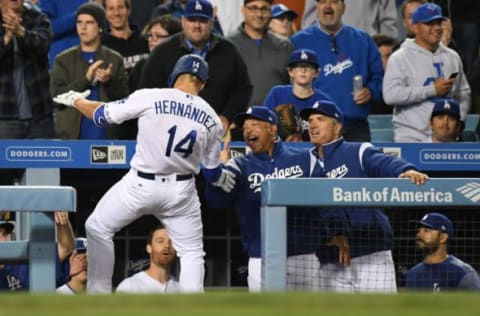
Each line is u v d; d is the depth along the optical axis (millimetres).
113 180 38125
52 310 16906
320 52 41156
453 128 38906
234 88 38656
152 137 30375
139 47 41281
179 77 30859
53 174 36344
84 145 36406
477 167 37406
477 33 46938
